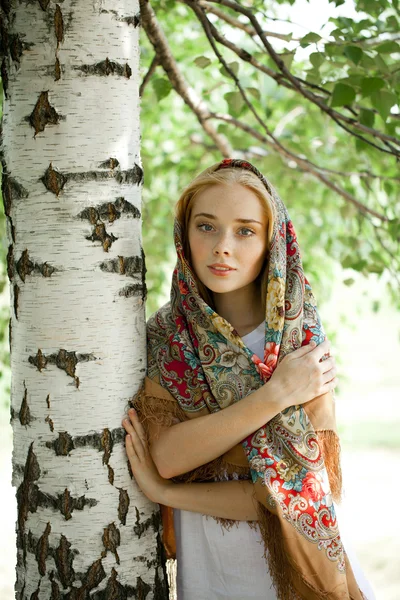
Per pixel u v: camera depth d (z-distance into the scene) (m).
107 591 1.71
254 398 1.70
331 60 2.52
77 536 1.70
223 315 1.92
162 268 4.61
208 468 1.81
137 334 1.77
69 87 1.67
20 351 1.73
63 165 1.67
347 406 10.65
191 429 1.71
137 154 1.78
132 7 1.76
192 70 4.70
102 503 1.71
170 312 1.97
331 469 1.82
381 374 12.62
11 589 5.46
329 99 2.68
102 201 1.70
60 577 1.69
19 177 1.69
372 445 8.73
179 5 4.31
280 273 1.80
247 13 2.41
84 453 1.70
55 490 1.70
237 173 1.79
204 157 4.46
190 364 1.81
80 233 1.69
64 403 1.69
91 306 1.70
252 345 1.87
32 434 1.71
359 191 4.59
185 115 5.03
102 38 1.70
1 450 8.95
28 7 1.68
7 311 4.13
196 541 1.83
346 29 2.59
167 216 4.46
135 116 1.77
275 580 1.71
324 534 1.70
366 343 14.87
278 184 4.30
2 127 1.76
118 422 1.73
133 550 1.75
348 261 3.53
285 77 2.48
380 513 6.84
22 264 1.70
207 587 1.82
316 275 4.68
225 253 1.76
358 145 2.70
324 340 1.84
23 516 1.74
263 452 1.71
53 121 1.67
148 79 2.79
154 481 1.75
